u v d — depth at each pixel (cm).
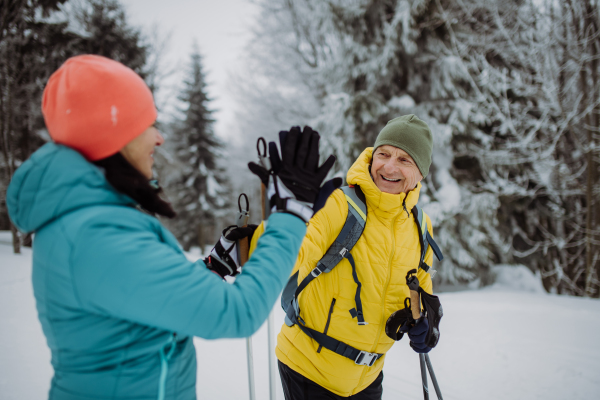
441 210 746
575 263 992
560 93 776
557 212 919
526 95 828
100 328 69
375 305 145
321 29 880
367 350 145
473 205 771
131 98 74
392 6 799
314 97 1227
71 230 65
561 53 808
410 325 149
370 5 805
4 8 869
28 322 370
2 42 869
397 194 149
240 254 122
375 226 147
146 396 74
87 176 69
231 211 2228
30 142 1142
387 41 771
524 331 432
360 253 145
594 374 324
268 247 79
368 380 152
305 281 145
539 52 770
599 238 821
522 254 873
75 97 70
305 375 149
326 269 144
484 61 781
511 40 792
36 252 69
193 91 2219
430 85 782
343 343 143
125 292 64
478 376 329
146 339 74
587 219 797
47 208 67
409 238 154
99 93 71
